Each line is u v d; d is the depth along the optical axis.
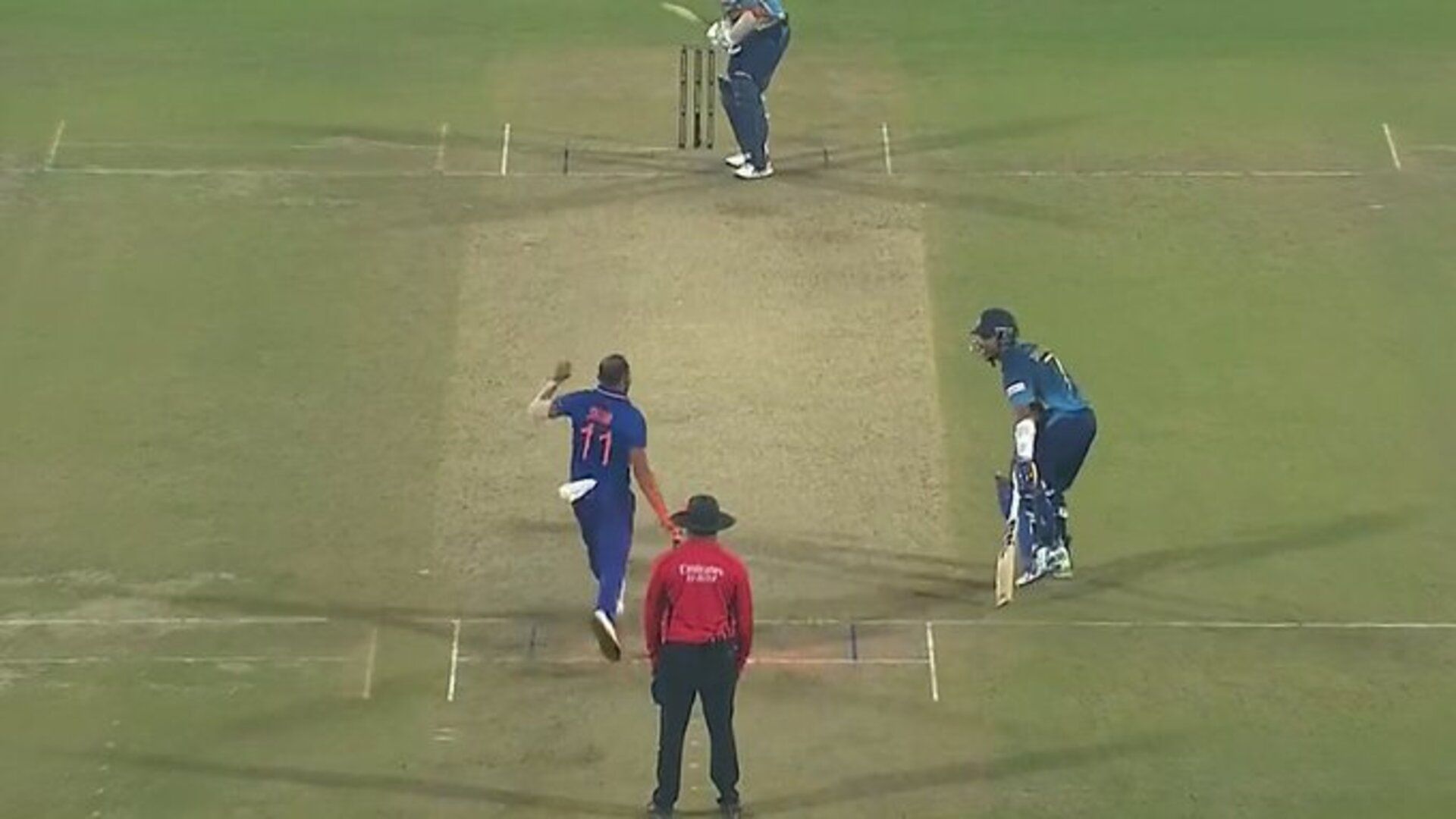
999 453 74.19
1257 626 66.75
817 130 92.06
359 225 85.50
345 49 98.00
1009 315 67.38
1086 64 97.50
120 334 79.56
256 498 71.88
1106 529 70.81
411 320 80.19
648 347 78.88
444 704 63.72
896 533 70.62
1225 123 93.00
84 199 87.00
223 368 77.88
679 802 59.94
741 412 75.75
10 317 80.44
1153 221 86.44
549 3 102.25
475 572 68.94
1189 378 77.69
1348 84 96.06
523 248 84.19
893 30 100.12
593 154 90.19
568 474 73.00
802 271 83.12
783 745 62.12
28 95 94.06
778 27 86.38
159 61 97.00
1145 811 59.72
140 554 69.50
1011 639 66.25
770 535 70.38
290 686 64.38
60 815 59.47
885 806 59.91
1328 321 80.94
